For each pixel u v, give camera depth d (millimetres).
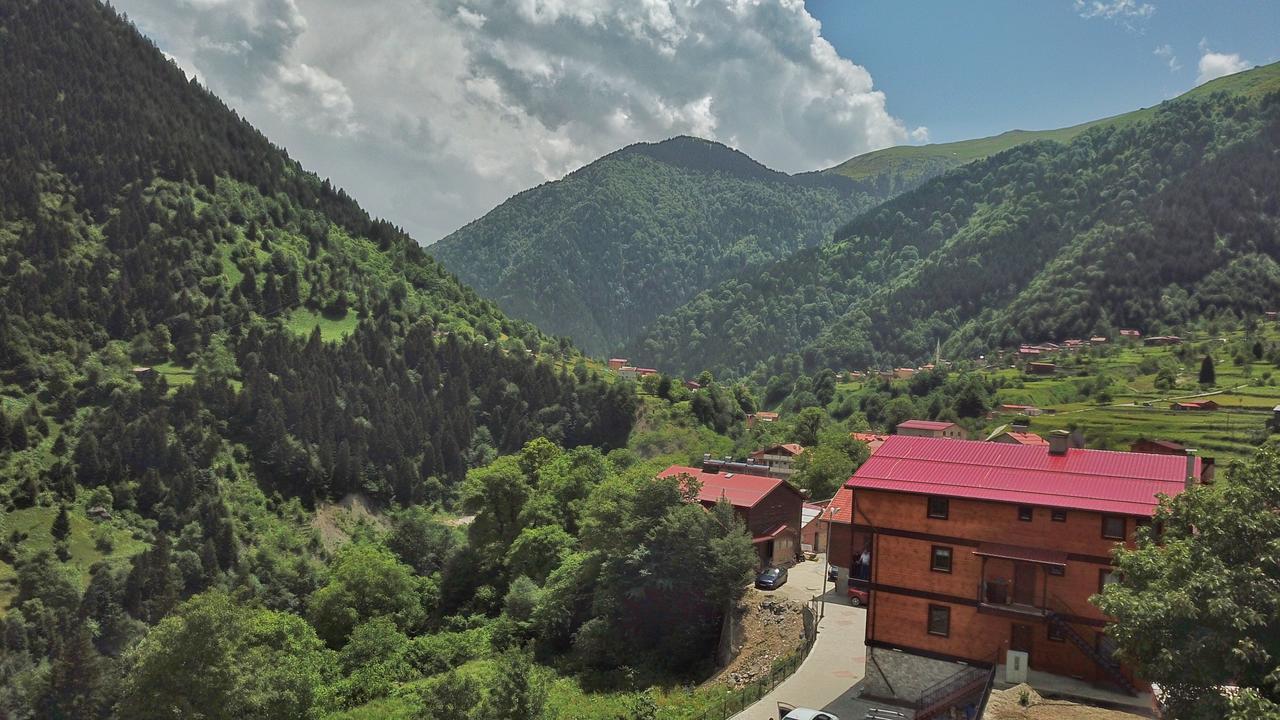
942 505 47000
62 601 129750
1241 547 29438
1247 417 151250
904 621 47656
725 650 59094
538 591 76875
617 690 57125
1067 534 43812
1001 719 36375
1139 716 36719
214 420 186750
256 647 59719
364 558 91188
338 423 198500
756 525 74688
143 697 46000
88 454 164500
